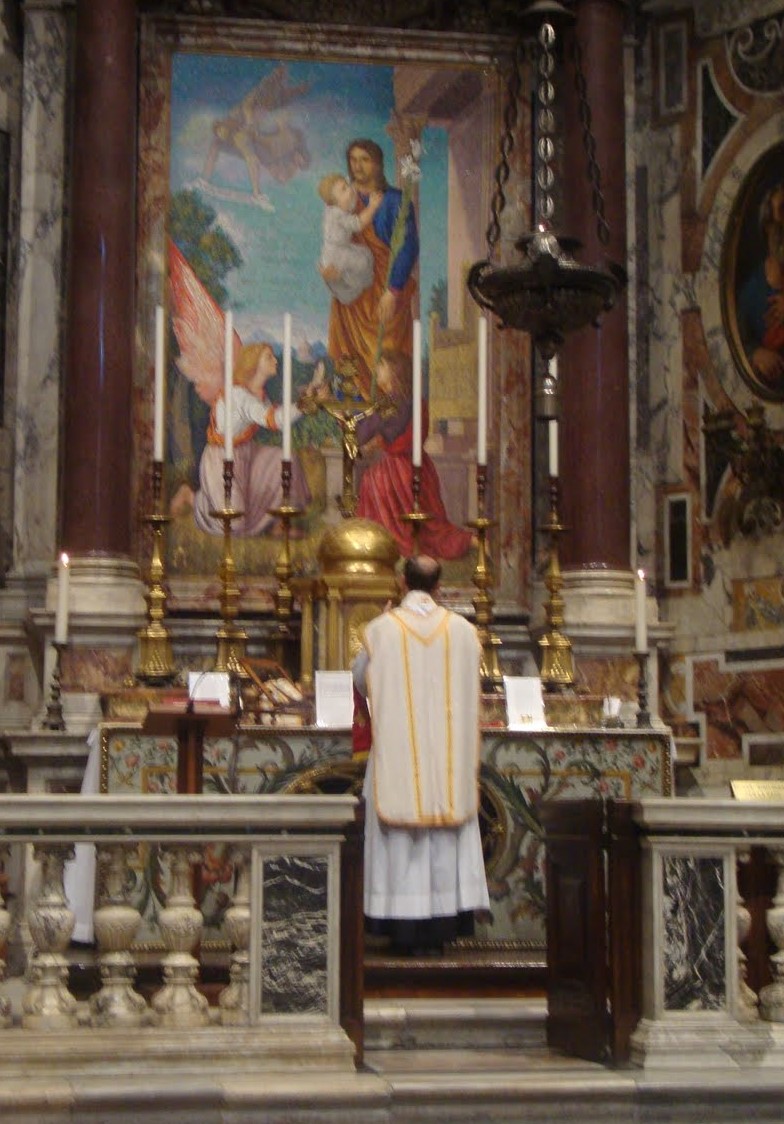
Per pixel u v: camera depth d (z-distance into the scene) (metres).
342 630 9.34
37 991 6.63
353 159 11.09
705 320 11.10
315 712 8.80
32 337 10.66
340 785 8.67
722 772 10.70
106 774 8.40
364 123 11.11
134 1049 6.45
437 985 8.12
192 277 10.83
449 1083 6.50
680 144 11.31
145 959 7.95
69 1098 6.12
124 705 8.80
